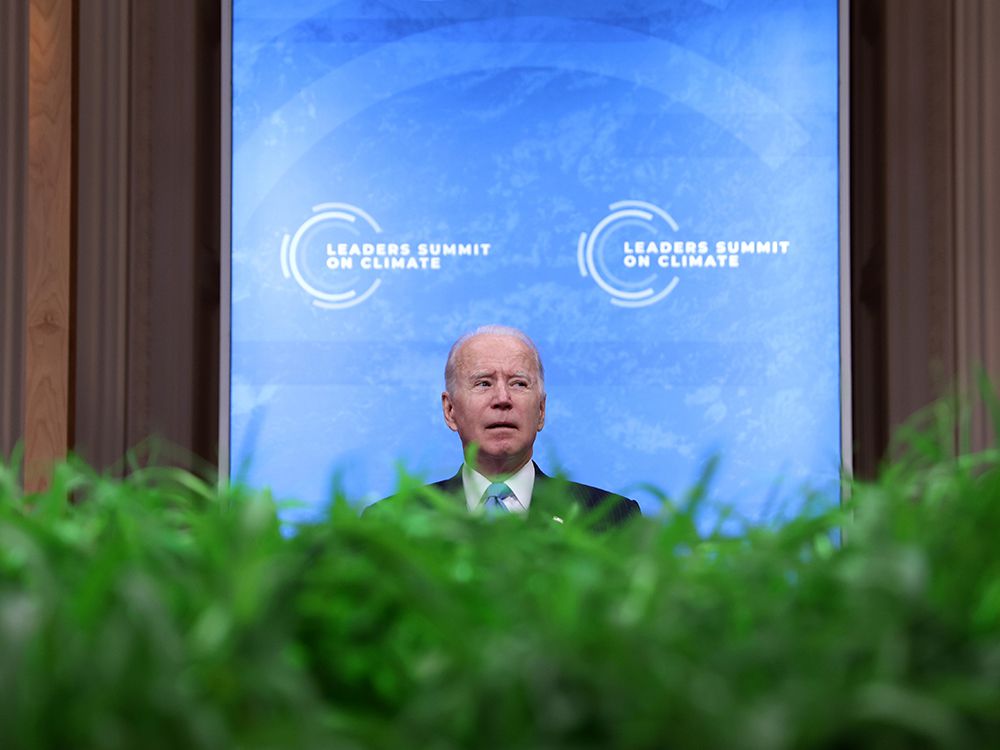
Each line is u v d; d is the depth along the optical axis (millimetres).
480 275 8414
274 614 732
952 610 725
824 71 8391
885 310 7934
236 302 8375
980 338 7660
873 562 723
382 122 8477
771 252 8352
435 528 918
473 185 8445
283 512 942
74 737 608
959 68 7785
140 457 7656
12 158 7477
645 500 8227
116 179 7840
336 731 678
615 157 8422
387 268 8422
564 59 8445
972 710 637
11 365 7426
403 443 8328
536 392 6309
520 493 6156
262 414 8328
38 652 620
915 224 7938
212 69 8391
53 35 7793
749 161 8375
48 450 7574
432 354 8383
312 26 8477
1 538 707
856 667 670
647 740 636
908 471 940
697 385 8328
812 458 8266
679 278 8352
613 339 8352
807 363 8305
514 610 750
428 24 8477
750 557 840
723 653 700
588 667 666
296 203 8438
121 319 7793
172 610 723
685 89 8414
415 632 766
